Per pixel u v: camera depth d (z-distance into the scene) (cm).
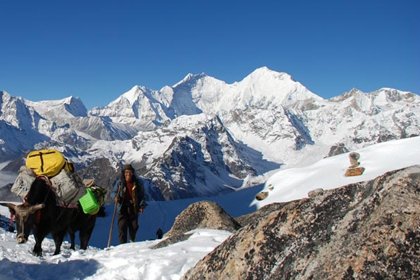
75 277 814
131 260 831
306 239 551
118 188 1341
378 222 485
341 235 517
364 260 466
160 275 757
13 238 1417
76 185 1056
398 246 460
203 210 1184
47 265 885
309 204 588
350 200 558
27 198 926
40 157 1016
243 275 574
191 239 923
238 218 1312
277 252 570
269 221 601
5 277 791
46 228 1020
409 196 491
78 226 1273
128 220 1351
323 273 489
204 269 625
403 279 440
